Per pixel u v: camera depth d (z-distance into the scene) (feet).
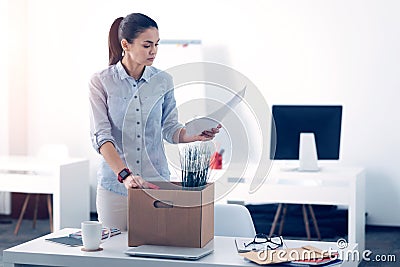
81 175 19.67
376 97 22.44
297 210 21.90
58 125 25.07
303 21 22.86
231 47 23.38
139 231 9.14
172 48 23.57
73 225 19.29
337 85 22.72
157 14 23.95
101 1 24.47
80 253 8.91
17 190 18.89
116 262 8.66
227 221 11.14
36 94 25.21
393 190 22.50
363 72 22.49
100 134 10.11
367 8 22.35
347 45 22.57
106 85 10.24
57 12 24.85
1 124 24.53
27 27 25.11
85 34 24.67
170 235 9.05
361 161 22.66
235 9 23.31
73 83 24.88
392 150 22.41
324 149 18.15
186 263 8.45
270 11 23.07
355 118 22.63
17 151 24.97
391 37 22.22
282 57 23.07
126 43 10.10
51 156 21.30
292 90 23.06
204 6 23.56
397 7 22.11
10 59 24.48
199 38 23.63
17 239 20.83
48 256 8.89
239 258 8.64
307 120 18.10
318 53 22.81
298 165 18.63
